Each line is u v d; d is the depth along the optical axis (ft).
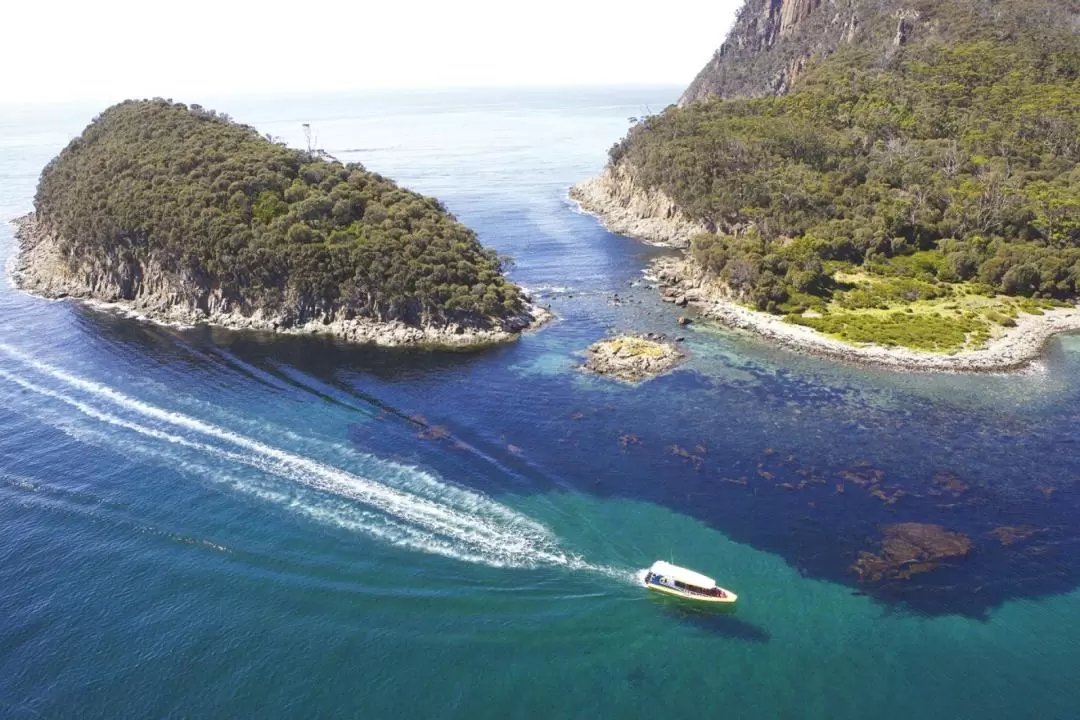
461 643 181.47
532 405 318.24
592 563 210.59
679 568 200.54
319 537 218.18
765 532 228.84
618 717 163.02
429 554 211.41
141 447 269.44
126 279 466.70
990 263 473.26
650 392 334.65
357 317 419.74
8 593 195.52
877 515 239.09
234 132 547.49
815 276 472.44
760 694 169.58
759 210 574.15
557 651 180.45
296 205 448.65
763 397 329.72
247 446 272.51
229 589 196.75
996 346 385.50
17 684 168.96
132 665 173.88
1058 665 178.09
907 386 342.03
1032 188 565.53
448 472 256.52
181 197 449.89
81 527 221.66
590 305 472.03
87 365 354.13
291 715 161.79
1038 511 242.17
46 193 577.84
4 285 504.43
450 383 342.23
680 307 465.47
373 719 161.27
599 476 258.78
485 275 440.86
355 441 278.05
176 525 222.48
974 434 295.48
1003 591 203.31
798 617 192.85
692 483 256.32
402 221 461.78
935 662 178.70
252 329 419.74
